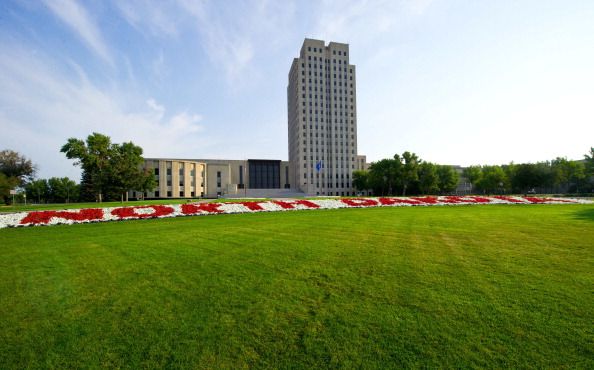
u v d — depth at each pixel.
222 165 94.38
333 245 10.85
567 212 22.42
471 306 5.45
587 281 6.65
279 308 5.53
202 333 4.71
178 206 24.73
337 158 122.44
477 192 104.25
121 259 9.26
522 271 7.43
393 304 5.61
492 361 3.91
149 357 4.14
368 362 3.97
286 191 102.06
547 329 4.61
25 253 10.28
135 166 51.06
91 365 4.01
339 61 125.69
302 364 3.96
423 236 12.52
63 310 5.61
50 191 94.00
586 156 60.25
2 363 4.07
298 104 121.06
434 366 3.86
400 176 77.38
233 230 14.94
